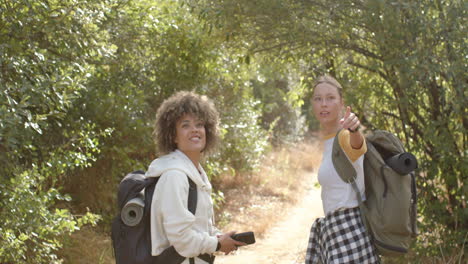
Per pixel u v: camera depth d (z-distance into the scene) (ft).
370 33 16.48
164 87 23.84
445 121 16.14
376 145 10.39
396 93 17.51
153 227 7.40
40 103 13.39
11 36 13.96
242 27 17.87
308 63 19.63
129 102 20.12
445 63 15.14
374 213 9.70
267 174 38.70
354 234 9.83
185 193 7.47
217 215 28.35
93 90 19.26
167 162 7.74
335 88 10.80
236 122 30.71
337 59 19.53
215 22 17.66
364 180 9.98
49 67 14.73
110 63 20.33
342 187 10.00
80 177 20.98
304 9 16.37
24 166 15.52
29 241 14.82
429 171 16.81
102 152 20.65
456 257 15.80
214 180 33.99
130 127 20.80
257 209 31.14
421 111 17.52
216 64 24.66
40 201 13.24
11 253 12.69
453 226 16.98
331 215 10.11
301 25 16.37
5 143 12.51
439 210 16.69
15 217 12.91
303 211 32.32
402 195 9.68
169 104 8.14
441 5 15.37
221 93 28.96
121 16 18.95
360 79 19.26
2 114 11.55
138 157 23.59
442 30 15.03
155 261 7.37
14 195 12.80
